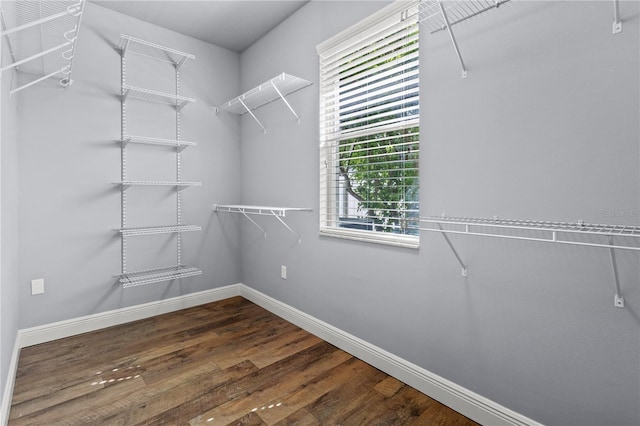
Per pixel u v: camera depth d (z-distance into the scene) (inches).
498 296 57.2
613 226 44.9
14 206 78.5
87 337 94.4
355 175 86.1
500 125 55.9
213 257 125.2
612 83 44.9
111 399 66.1
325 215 93.9
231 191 128.9
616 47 44.4
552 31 49.8
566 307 49.8
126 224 104.7
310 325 97.8
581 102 47.4
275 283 113.0
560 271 50.3
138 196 107.0
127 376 74.3
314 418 61.1
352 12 82.3
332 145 92.0
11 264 73.3
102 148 99.9
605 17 45.2
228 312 114.5
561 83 49.1
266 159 115.7
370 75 80.4
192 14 102.7
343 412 62.8
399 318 73.5
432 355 67.5
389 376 75.0
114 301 103.6
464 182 61.1
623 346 45.1
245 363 80.3
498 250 56.9
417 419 61.1
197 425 59.0
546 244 51.5
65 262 94.5
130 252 106.0
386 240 76.9
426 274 67.9
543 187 51.4
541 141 51.4
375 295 78.7
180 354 84.7
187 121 117.2
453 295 63.5
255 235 122.7
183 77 115.8
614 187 45.1
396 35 72.6
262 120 116.9
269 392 68.8
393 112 74.1
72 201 95.2
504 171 55.6
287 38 104.3
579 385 48.9
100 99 99.3
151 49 104.3
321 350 87.2
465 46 60.1
